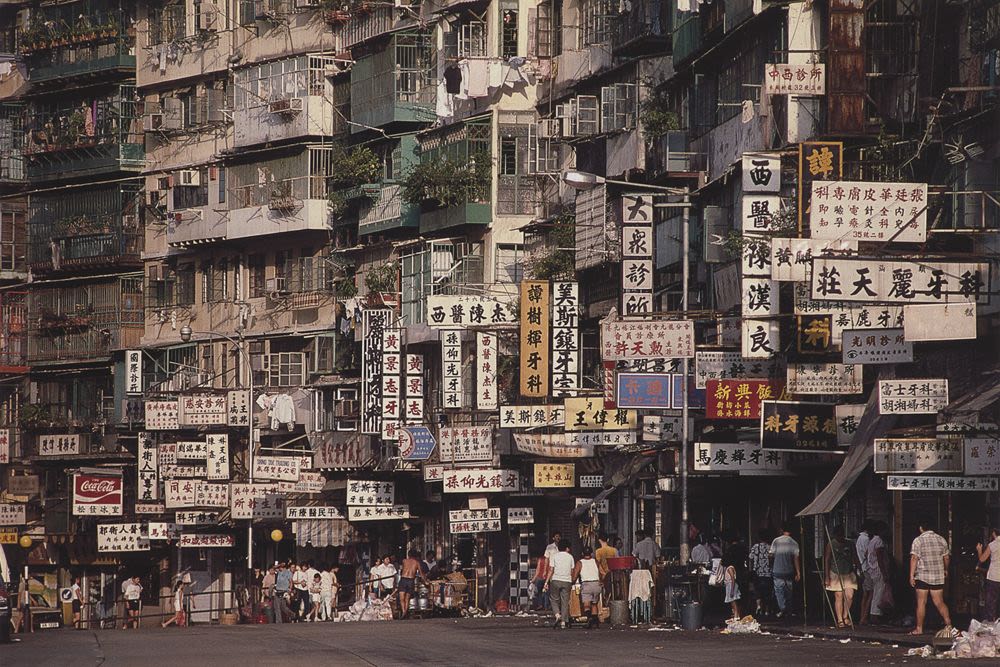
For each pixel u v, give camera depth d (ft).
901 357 147.13
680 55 233.14
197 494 306.14
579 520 260.21
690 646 138.41
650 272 201.77
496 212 285.84
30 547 344.08
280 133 326.65
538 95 288.10
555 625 176.24
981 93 160.45
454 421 280.31
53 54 366.02
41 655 149.59
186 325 345.51
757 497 203.62
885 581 152.56
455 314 226.17
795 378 158.92
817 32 189.78
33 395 370.53
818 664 114.83
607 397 200.13
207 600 332.80
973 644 119.55
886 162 168.55
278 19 332.80
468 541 279.08
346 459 289.33
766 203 171.42
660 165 232.53
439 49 300.20
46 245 367.86
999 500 149.69
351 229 319.27
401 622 204.64
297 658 135.44
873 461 145.07
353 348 311.47
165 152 354.95
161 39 352.08
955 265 134.41
